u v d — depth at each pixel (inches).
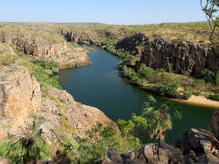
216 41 652.1
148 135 1909.4
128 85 4217.5
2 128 898.7
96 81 4488.2
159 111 1418.6
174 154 512.4
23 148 690.2
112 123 1739.7
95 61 6939.0
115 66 6151.6
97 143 899.4
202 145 573.3
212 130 636.7
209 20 625.9
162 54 5191.9
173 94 3494.1
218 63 4318.4
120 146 1033.5
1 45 4375.0
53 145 1043.3
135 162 484.4
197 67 4601.4
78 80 4534.9
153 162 483.8
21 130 983.6
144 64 5177.2
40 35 7047.2
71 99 1957.4
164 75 4365.2
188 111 2979.8
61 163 752.3
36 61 5570.9
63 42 7180.1
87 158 770.2
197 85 4062.5
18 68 1226.6
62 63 6122.1
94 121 1846.7
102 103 3189.0
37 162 497.7
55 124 1277.1
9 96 990.4
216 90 3804.1
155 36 7637.8
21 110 1074.1
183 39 5319.9
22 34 6820.9
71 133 1320.1
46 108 1421.0
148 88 3973.9
